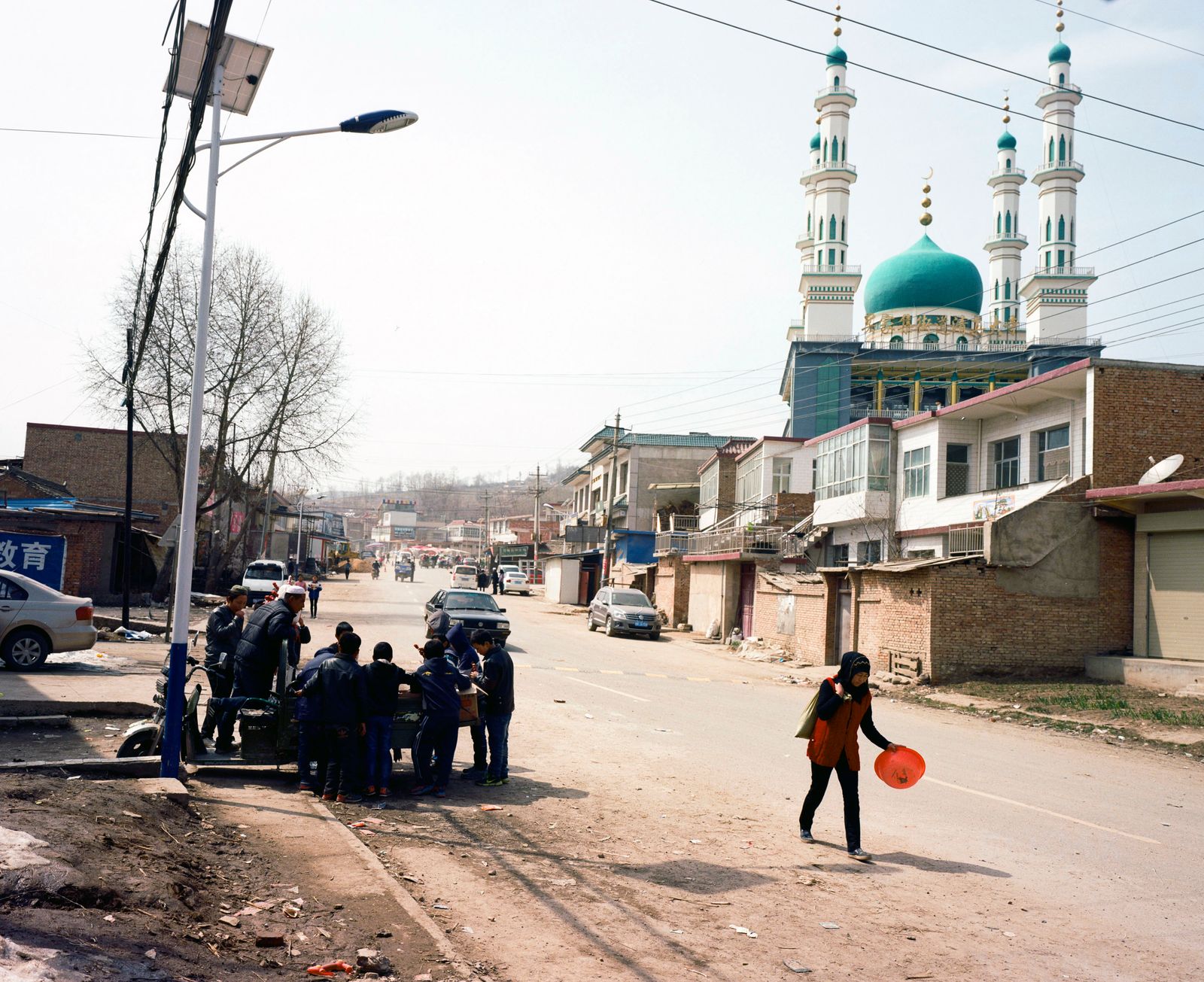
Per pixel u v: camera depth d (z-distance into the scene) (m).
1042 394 24.47
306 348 39.25
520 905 5.84
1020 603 21.44
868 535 31.64
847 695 7.62
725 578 36.34
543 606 56.38
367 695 8.50
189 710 8.89
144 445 45.81
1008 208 72.06
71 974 3.74
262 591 34.38
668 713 15.23
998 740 14.65
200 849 6.16
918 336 59.97
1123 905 6.54
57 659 16.59
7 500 32.88
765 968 5.06
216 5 7.72
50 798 6.11
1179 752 14.02
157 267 11.20
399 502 182.50
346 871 6.14
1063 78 65.81
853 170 66.56
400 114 8.86
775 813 8.80
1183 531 20.20
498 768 9.41
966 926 5.95
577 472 80.69
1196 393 22.19
